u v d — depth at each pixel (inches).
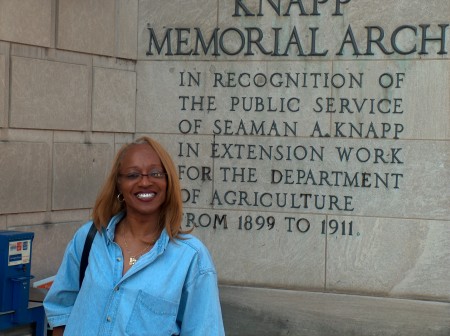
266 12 303.1
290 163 300.8
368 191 293.4
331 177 296.8
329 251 296.8
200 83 310.0
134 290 121.4
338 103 296.5
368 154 293.6
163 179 127.0
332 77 296.8
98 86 297.9
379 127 292.7
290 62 300.7
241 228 305.4
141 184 125.7
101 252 126.9
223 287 303.9
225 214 306.8
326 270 296.8
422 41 288.4
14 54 263.9
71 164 286.5
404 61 289.9
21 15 263.9
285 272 301.0
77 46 287.3
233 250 306.2
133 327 120.6
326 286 297.0
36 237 272.5
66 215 287.1
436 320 283.6
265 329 299.4
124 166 127.5
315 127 298.4
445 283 286.0
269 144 303.0
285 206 301.1
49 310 133.3
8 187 261.1
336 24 296.4
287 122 301.3
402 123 290.4
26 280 198.7
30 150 269.3
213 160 308.7
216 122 308.5
